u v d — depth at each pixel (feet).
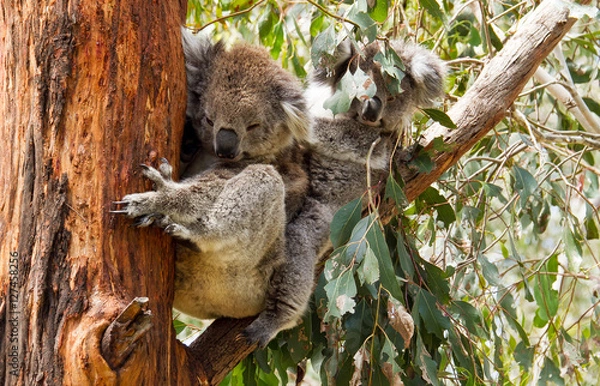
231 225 17.88
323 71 27.35
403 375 21.53
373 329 21.02
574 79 35.17
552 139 30.22
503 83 23.88
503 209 29.09
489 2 31.91
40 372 14.05
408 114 27.68
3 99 15.37
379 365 20.99
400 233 23.11
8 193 14.94
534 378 27.96
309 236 22.50
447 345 23.29
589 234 31.89
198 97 20.83
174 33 16.58
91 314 14.24
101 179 14.96
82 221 14.71
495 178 28.19
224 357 19.95
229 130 20.31
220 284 19.33
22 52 15.21
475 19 33.42
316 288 21.40
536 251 37.93
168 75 16.24
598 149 29.76
